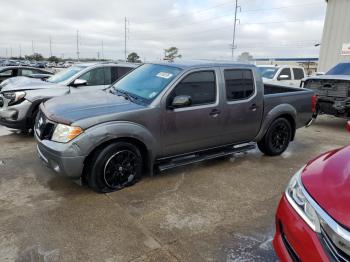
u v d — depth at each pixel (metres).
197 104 4.35
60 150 3.45
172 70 4.36
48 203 3.56
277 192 4.13
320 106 8.17
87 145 3.49
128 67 7.77
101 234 2.99
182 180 4.38
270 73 11.16
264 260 2.72
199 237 3.03
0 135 6.46
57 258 2.63
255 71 5.05
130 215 3.37
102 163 3.68
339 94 7.70
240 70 4.84
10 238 2.88
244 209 3.63
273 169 4.98
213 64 4.56
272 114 5.28
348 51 12.87
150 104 3.98
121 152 3.80
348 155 2.51
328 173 2.26
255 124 5.11
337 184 2.10
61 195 3.76
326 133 7.89
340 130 8.31
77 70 7.39
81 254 2.70
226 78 4.65
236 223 3.31
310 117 6.08
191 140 4.38
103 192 3.83
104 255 2.70
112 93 4.61
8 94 6.11
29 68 11.79
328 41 13.49
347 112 7.69
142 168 4.27
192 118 4.28
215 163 5.17
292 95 5.63
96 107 3.85
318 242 1.90
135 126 3.79
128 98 4.24
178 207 3.60
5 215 3.27
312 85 8.35
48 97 6.16
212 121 4.50
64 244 2.82
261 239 3.03
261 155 5.71
